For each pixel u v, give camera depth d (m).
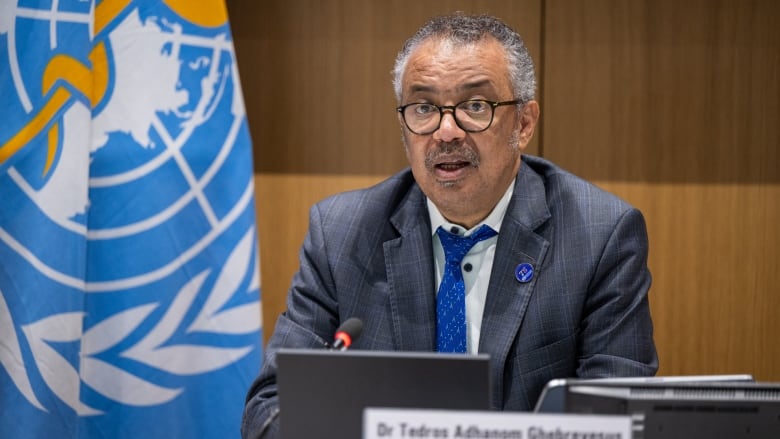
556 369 3.89
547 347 3.90
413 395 2.75
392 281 4.13
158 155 5.23
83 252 5.07
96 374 5.21
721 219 6.78
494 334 3.94
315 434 2.80
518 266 4.03
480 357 2.72
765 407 2.56
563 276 3.97
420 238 4.19
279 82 6.83
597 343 3.87
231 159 5.34
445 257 4.19
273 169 6.87
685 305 6.82
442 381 2.74
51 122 5.05
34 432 5.03
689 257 6.80
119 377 5.21
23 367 5.02
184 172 5.25
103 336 5.21
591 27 6.73
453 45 3.82
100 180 5.18
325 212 4.42
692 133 6.74
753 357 6.83
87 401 5.20
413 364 2.75
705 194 6.77
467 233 4.16
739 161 6.75
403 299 4.10
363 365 2.78
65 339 5.05
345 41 6.81
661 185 6.76
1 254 5.02
